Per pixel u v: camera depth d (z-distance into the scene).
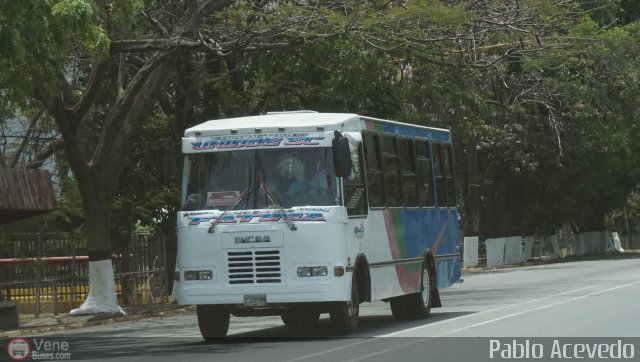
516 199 106.12
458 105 68.62
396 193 39.06
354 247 34.19
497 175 102.19
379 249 36.66
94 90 48.78
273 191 33.50
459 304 47.91
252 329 40.28
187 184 34.25
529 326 34.31
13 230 52.38
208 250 33.53
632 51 83.19
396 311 41.00
